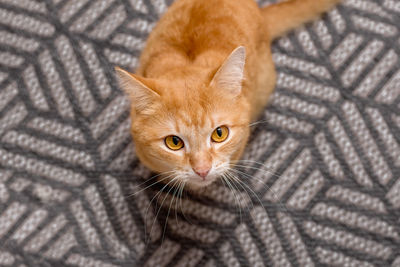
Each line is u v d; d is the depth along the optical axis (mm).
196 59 698
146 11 838
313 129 805
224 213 781
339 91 815
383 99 812
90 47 824
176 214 779
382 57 824
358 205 784
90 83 812
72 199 779
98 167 788
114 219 775
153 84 646
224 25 716
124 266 764
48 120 799
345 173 793
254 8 750
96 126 799
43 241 765
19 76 812
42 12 832
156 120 660
